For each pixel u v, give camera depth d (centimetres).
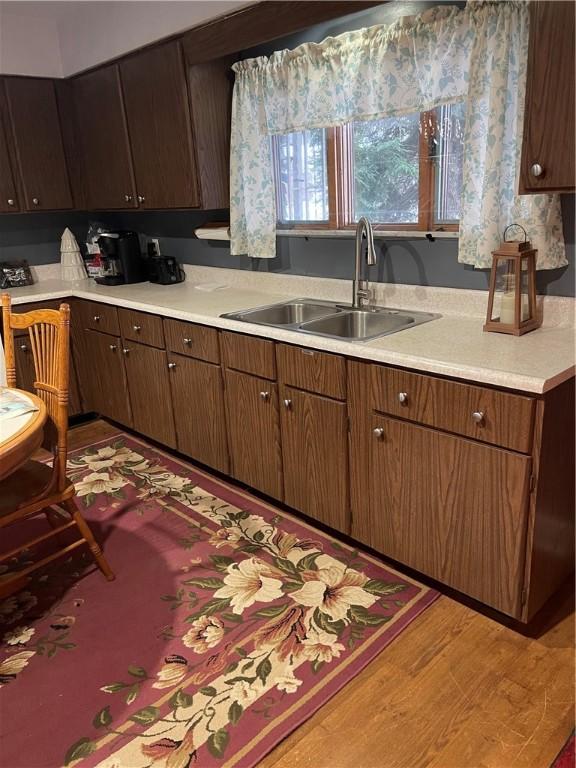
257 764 155
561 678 176
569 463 189
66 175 390
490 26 199
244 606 213
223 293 327
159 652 194
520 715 165
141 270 386
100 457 340
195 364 288
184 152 308
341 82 251
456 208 238
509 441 174
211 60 284
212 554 244
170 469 321
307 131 279
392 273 264
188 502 285
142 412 344
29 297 354
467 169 216
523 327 208
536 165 173
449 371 182
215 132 307
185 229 373
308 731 163
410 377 194
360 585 220
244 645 195
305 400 236
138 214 409
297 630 200
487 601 194
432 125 236
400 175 252
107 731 167
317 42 261
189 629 203
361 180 268
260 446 267
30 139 371
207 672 185
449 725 163
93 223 432
